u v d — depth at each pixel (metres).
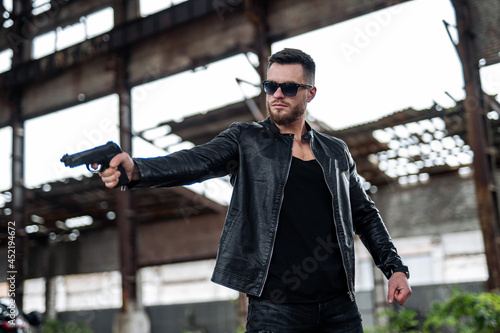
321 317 1.71
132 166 1.47
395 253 1.91
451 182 18.25
